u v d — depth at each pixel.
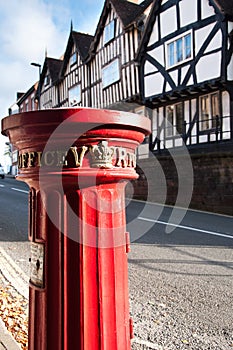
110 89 18.75
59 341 1.17
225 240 7.57
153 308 3.75
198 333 3.18
